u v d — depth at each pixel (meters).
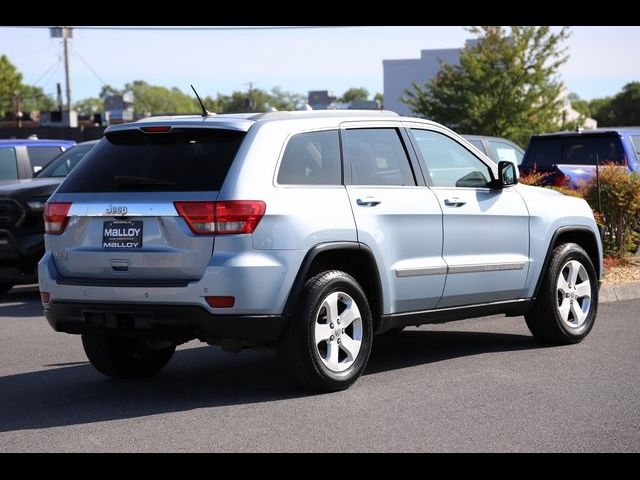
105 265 6.80
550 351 8.53
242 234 6.48
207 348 9.06
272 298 6.56
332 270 7.07
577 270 8.86
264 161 6.68
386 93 60.91
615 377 7.43
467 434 5.88
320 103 61.28
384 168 7.48
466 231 7.94
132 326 6.74
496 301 8.29
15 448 5.72
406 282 7.45
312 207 6.82
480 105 35.16
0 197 12.35
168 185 6.65
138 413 6.52
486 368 7.82
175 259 6.55
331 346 6.92
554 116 35.94
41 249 12.42
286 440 5.78
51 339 9.67
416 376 7.54
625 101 87.44
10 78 89.94
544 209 8.65
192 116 7.16
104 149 7.12
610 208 13.65
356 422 6.16
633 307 11.12
